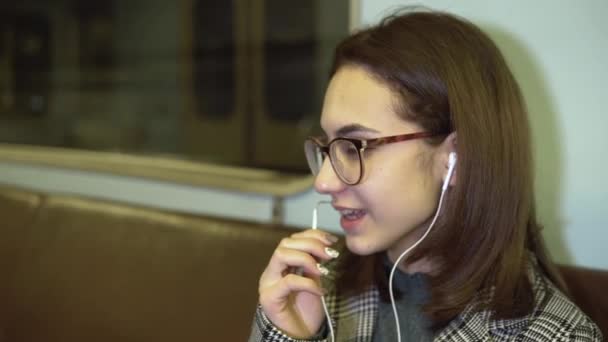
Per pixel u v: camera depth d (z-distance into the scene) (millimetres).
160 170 1571
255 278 1132
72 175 1770
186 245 1234
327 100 840
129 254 1293
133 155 1731
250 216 1421
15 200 1530
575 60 1009
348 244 853
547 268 917
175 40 1686
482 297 839
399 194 801
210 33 1605
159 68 1727
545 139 1054
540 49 1038
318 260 875
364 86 803
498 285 831
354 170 809
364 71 809
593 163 1013
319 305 893
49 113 1931
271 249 1140
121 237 1320
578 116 1018
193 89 1652
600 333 818
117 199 1678
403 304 918
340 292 982
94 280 1313
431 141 804
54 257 1390
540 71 1043
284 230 1159
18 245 1457
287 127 1458
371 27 882
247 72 1534
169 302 1206
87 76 1861
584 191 1027
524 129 863
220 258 1186
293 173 1414
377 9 1185
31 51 1960
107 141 1810
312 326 883
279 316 852
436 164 817
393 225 820
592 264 1033
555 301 833
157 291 1228
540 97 1049
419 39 815
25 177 1879
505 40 1067
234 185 1404
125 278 1275
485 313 831
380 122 792
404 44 807
